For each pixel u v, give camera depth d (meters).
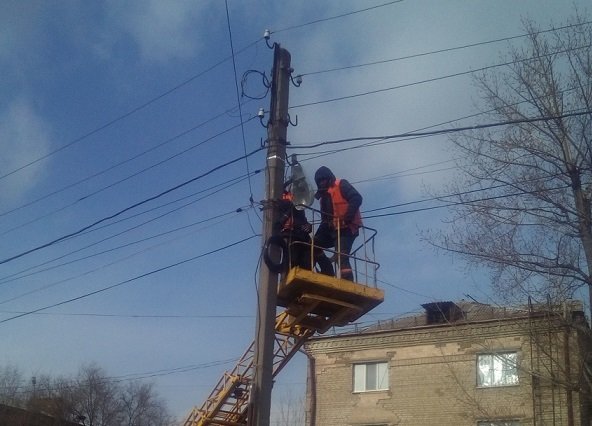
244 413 18.94
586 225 14.80
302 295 11.63
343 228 12.02
